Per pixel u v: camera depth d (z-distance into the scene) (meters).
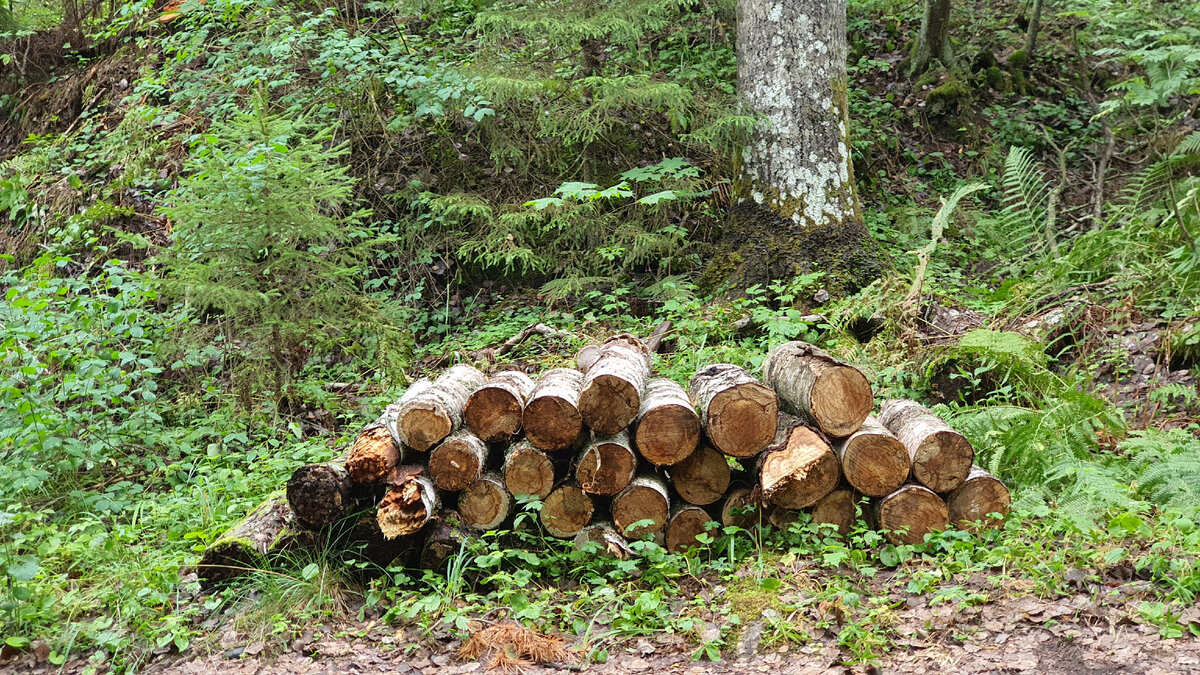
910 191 9.72
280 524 4.06
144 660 3.57
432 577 3.88
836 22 7.65
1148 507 3.85
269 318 5.90
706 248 8.32
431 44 9.51
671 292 7.65
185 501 4.91
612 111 8.58
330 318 6.14
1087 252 6.57
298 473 3.90
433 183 8.51
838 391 3.98
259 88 7.66
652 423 3.97
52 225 9.00
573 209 7.84
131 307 6.05
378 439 4.02
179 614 3.80
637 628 3.52
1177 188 6.75
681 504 4.14
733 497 4.07
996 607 3.36
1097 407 4.63
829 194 7.56
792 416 4.25
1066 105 10.95
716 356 6.22
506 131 8.48
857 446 3.96
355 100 8.72
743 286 7.49
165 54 10.05
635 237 7.98
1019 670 3.00
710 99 8.35
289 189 5.72
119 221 8.53
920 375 5.80
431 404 4.03
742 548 4.04
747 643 3.37
